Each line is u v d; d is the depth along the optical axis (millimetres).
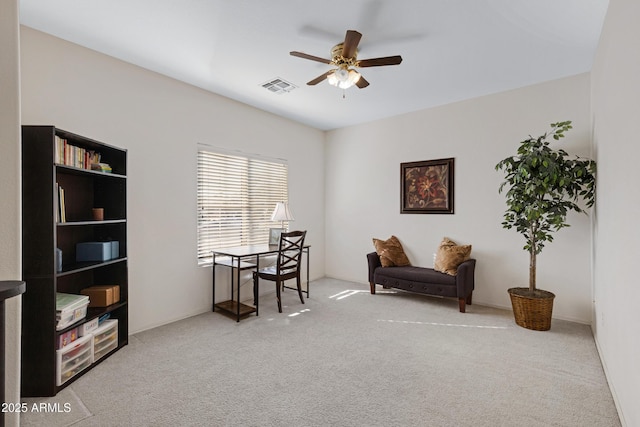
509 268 3809
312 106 4363
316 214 5449
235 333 3094
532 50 2844
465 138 4121
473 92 3869
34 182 2100
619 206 1968
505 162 3268
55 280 2098
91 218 2846
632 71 1680
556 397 2041
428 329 3201
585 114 3314
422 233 4516
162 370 2371
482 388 2145
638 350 1566
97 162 2631
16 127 1310
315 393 2084
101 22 2410
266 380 2240
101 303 2605
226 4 2203
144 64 3104
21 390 2027
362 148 5152
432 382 2219
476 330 3176
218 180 3961
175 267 3459
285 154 4875
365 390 2119
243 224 4277
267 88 3721
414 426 1762
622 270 1897
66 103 2643
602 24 2428
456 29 2508
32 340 2051
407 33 2564
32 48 2465
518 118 3725
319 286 4973
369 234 5086
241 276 4211
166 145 3377
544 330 3137
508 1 2170
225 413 1874
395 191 4785
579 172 2896
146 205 3203
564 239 3463
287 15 2332
